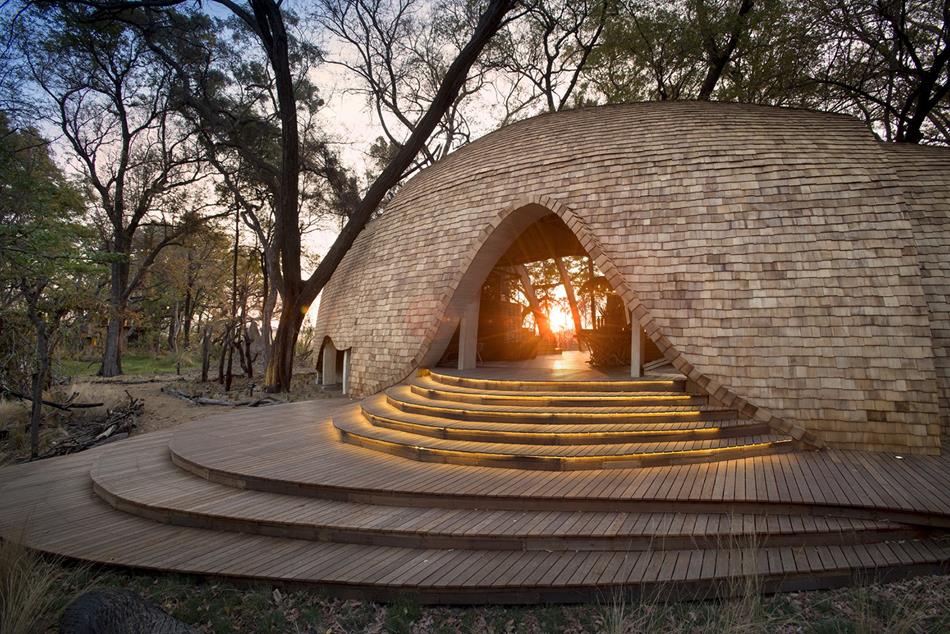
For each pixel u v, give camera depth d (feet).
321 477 21.90
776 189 27.84
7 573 15.51
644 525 17.13
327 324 53.21
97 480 25.07
